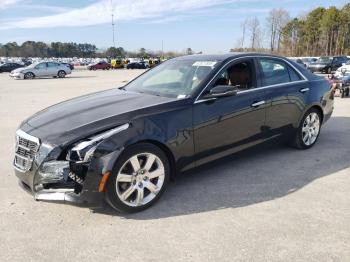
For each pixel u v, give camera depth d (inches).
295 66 215.6
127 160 139.0
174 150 153.0
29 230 133.0
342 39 3282.5
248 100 179.6
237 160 207.3
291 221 136.9
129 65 2289.6
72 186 134.3
